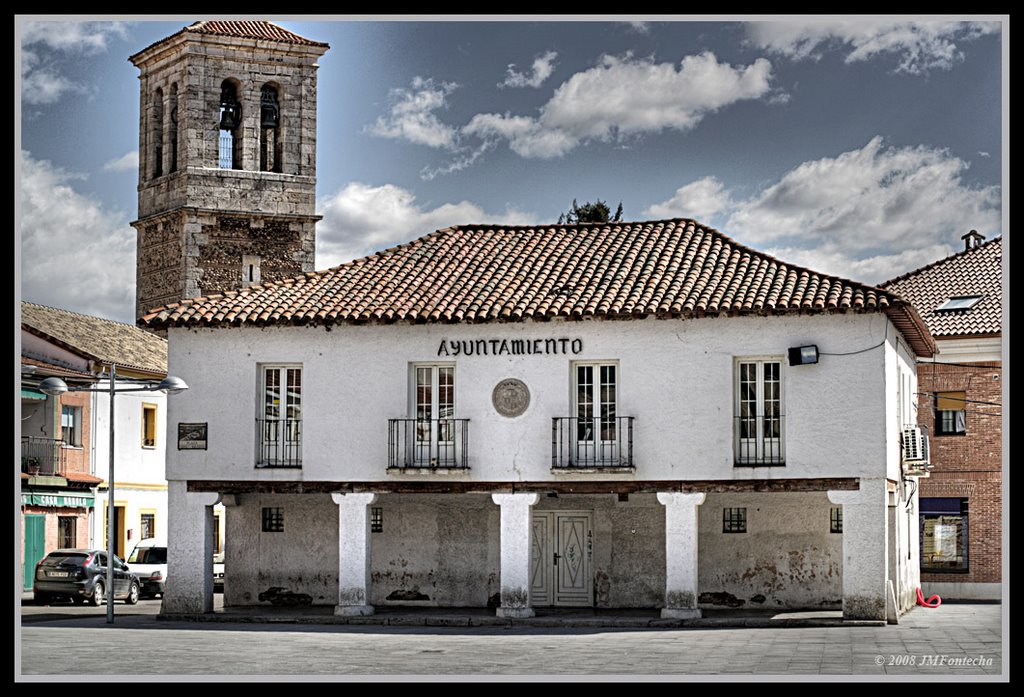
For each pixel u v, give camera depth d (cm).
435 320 3534
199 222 6944
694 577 3425
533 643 2997
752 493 3666
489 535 3750
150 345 5888
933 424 4531
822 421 3397
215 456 3634
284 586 3806
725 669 2519
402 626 3453
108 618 3497
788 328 3425
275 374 3656
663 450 3453
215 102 7012
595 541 3709
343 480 3581
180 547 3641
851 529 3372
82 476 5084
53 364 5131
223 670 2542
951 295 4744
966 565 4478
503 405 3528
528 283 3656
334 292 3722
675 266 3659
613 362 3506
